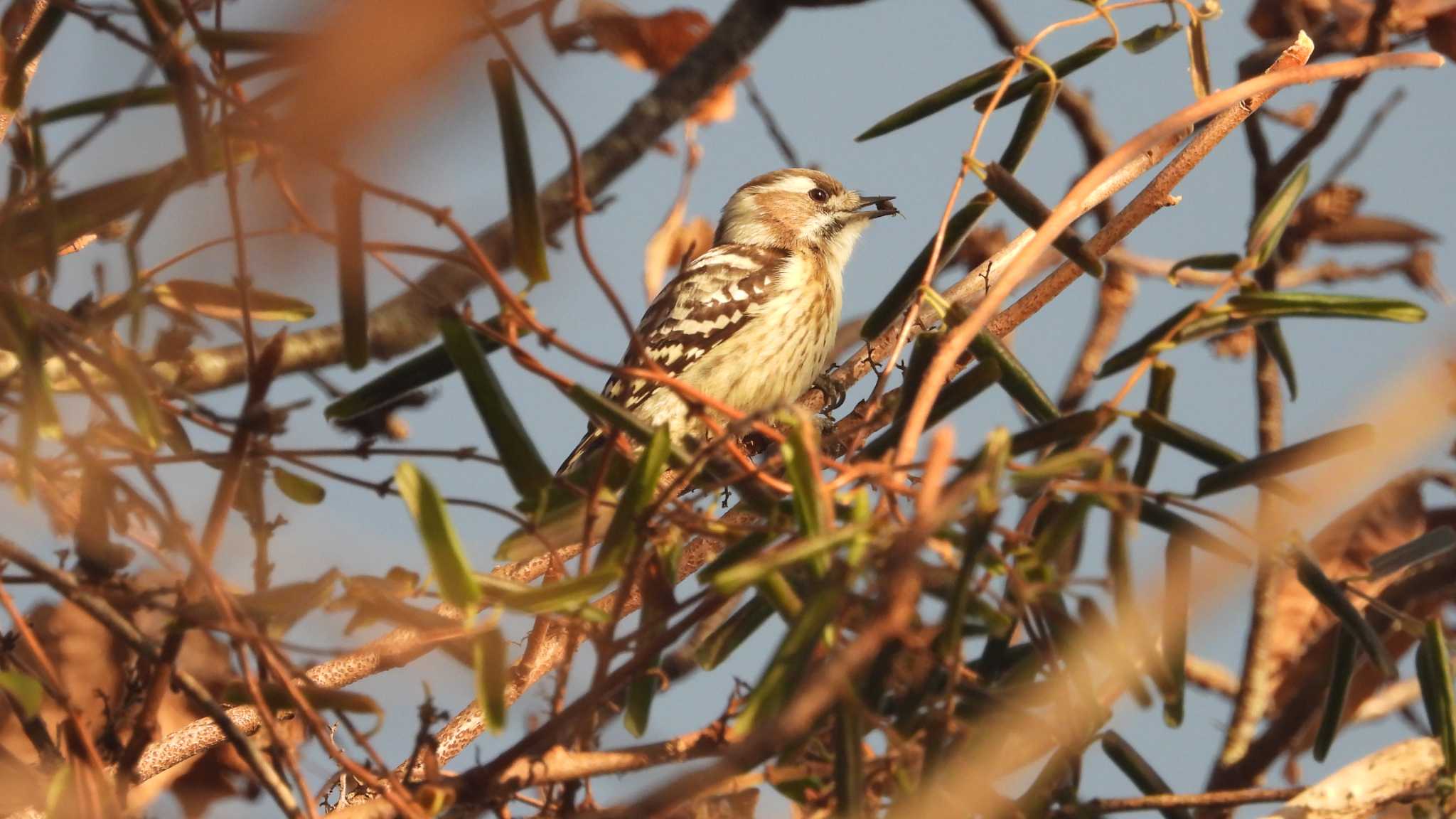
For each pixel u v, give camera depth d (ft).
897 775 16.46
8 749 20.54
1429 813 18.92
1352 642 19.16
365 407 18.49
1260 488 17.15
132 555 19.07
